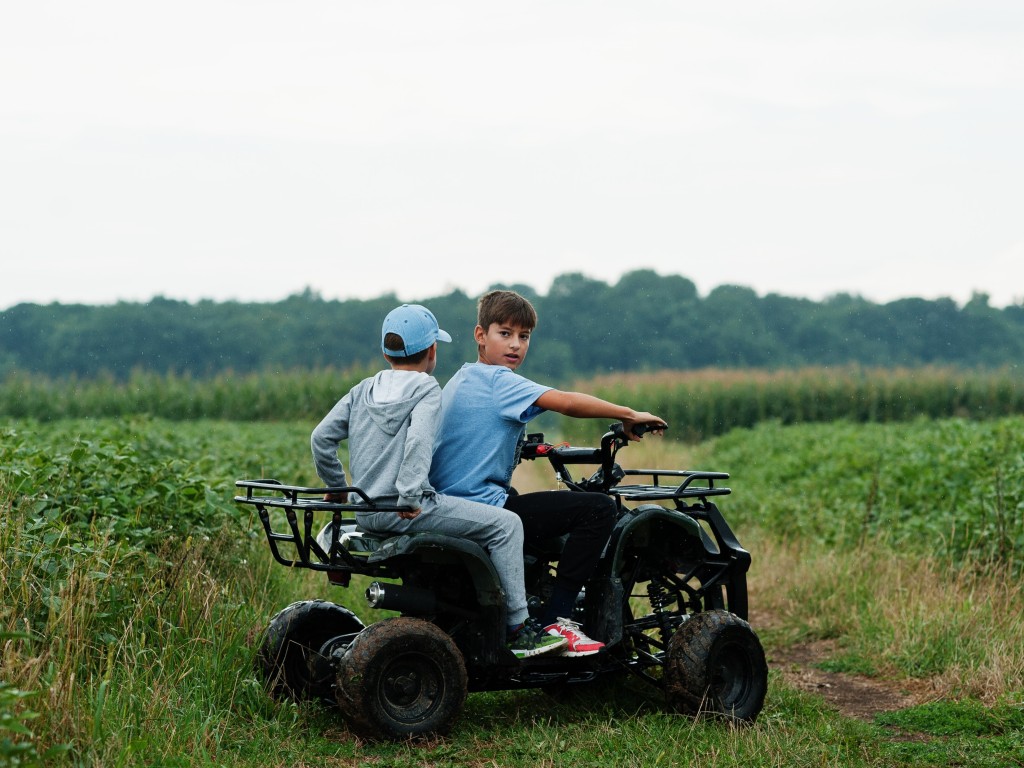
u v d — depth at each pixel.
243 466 10.92
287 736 4.91
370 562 5.02
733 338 75.19
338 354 66.19
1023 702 5.74
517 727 5.30
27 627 4.75
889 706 6.06
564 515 5.29
